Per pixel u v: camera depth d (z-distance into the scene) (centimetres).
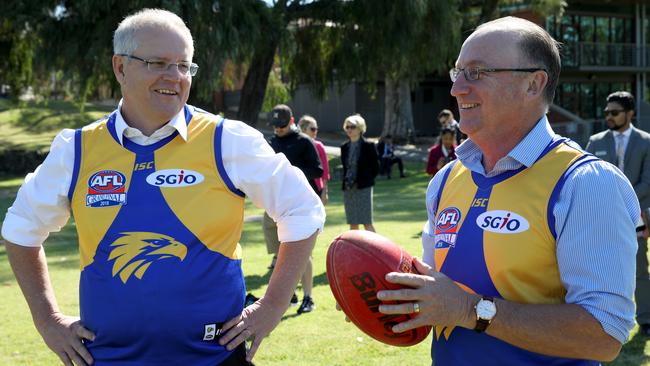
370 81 2312
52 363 500
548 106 220
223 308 251
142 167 253
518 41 212
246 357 264
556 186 206
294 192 267
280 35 1939
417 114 3781
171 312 242
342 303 220
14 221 268
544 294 209
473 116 219
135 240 246
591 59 3325
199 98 1809
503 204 214
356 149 821
